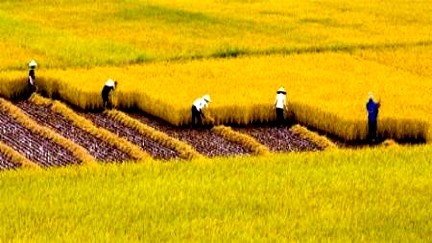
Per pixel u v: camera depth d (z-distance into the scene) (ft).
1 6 476.54
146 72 326.65
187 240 167.43
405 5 510.99
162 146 251.19
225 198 193.47
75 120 270.87
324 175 212.02
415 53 378.73
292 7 495.00
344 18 464.24
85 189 196.24
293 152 233.55
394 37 414.82
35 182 200.64
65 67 335.67
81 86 291.79
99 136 256.52
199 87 301.43
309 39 406.00
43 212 181.47
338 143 260.21
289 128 272.51
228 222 178.29
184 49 375.86
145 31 417.69
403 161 225.97
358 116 264.11
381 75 336.70
